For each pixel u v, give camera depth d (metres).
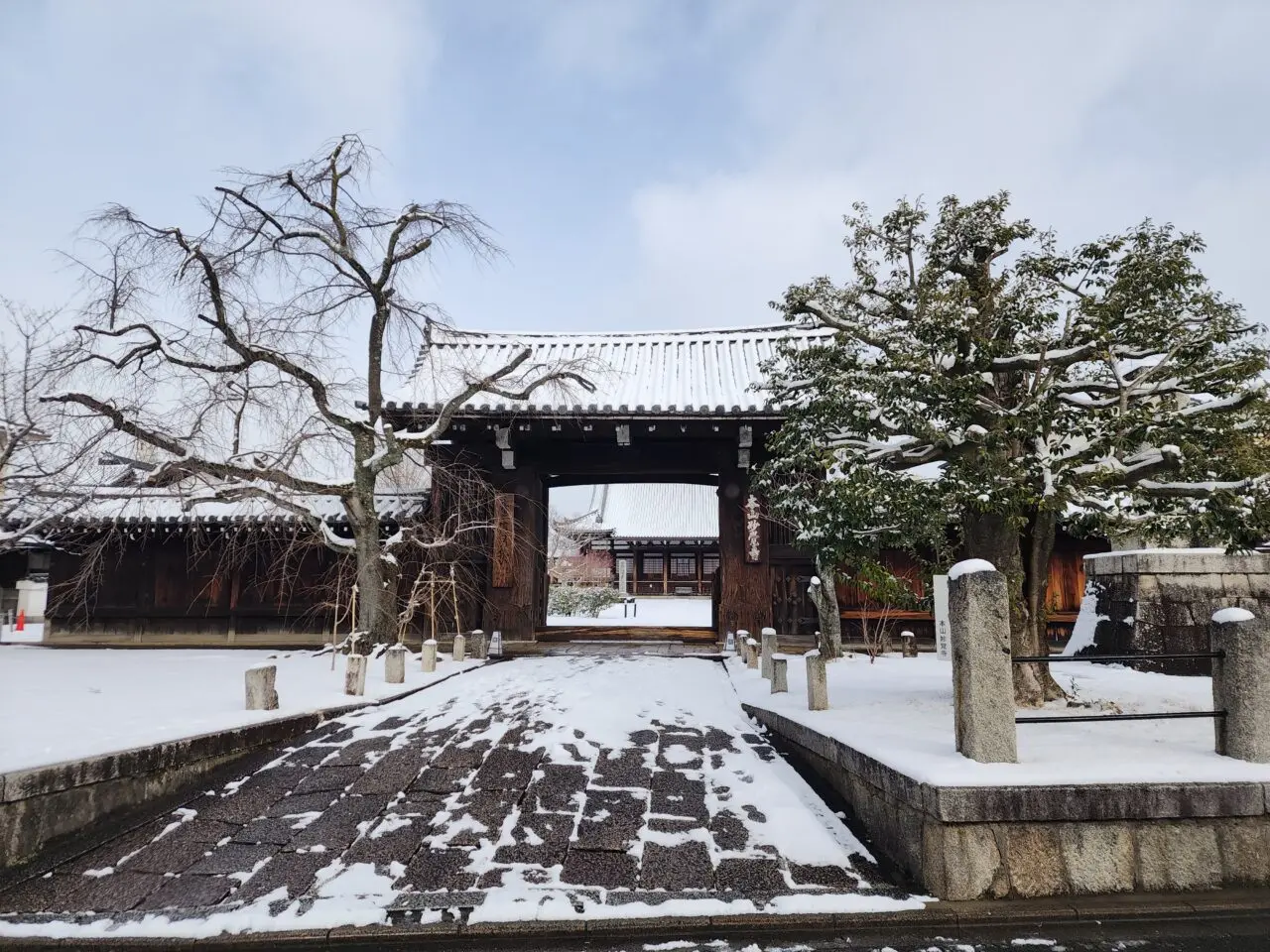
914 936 4.50
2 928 4.64
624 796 6.35
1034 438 6.73
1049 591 15.32
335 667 12.05
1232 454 6.56
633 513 42.59
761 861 5.34
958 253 7.44
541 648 15.09
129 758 6.08
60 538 15.92
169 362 11.62
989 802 4.71
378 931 4.59
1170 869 4.78
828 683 9.49
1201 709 7.10
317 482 12.54
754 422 15.35
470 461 16.27
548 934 4.61
